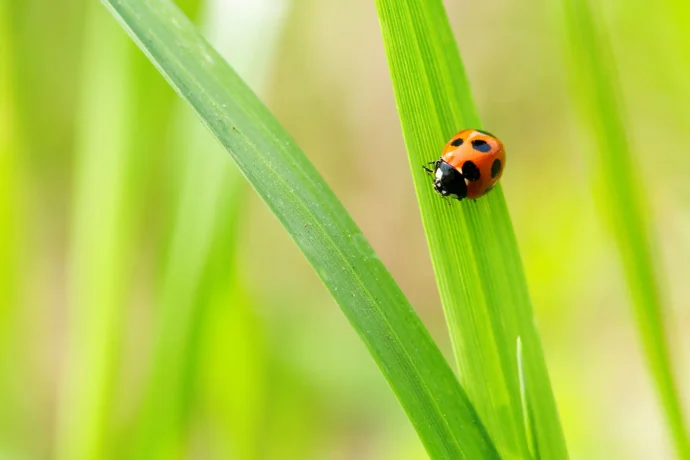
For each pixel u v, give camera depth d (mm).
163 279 234
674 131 324
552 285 371
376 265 189
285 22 231
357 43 485
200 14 232
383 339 187
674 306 354
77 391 238
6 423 298
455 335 193
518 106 439
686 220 334
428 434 187
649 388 357
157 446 230
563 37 217
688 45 292
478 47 449
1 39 244
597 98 214
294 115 484
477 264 194
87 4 359
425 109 193
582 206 387
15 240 256
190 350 229
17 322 283
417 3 192
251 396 260
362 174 501
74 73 366
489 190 195
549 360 346
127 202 235
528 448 192
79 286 237
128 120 233
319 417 357
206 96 191
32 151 375
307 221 189
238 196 229
